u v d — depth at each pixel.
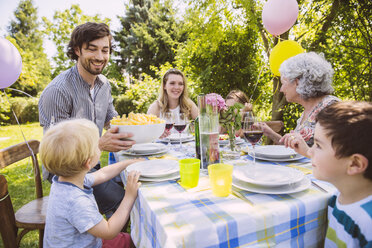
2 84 1.99
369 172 0.71
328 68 1.66
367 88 4.31
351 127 0.71
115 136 1.34
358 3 3.78
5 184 1.32
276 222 0.78
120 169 1.42
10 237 1.33
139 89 7.94
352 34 4.14
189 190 1.00
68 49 2.08
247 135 1.41
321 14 4.28
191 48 5.25
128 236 1.35
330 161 0.75
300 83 1.70
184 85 3.36
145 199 0.92
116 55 21.64
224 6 4.55
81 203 1.03
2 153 1.50
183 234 0.66
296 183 0.93
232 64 5.11
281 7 2.63
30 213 1.60
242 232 0.73
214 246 0.70
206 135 1.27
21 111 14.15
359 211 0.73
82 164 1.08
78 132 1.07
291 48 2.67
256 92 5.15
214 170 0.91
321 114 0.80
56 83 2.00
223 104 1.67
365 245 0.71
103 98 2.35
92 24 1.98
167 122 2.01
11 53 1.95
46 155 1.03
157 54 20.44
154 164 1.31
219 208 0.81
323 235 0.89
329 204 0.87
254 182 0.93
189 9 4.60
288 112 4.34
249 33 4.88
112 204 1.78
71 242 1.04
